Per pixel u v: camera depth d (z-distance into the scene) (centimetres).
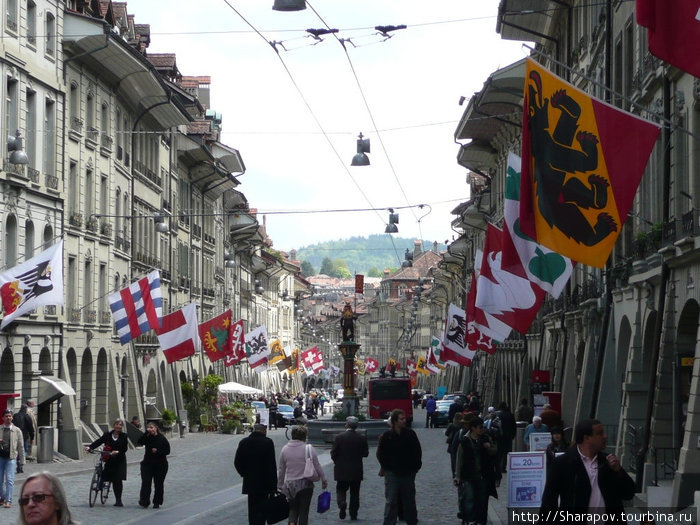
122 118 5106
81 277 4431
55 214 4069
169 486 3025
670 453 2422
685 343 2409
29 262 2903
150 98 5325
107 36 4219
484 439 1942
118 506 2464
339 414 5259
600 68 3391
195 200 7212
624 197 1507
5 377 3653
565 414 3900
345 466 2203
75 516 2241
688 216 2203
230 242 8769
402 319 17350
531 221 1542
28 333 3788
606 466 1013
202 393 6369
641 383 2798
